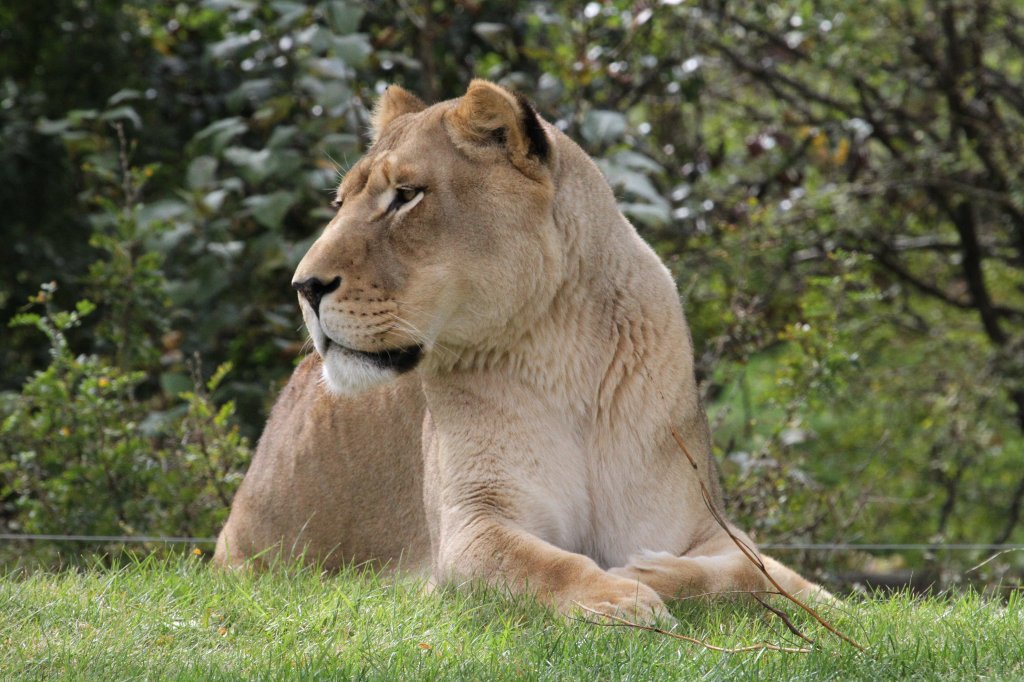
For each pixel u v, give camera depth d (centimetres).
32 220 1588
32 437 1084
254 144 1523
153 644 582
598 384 726
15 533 1113
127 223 1216
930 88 1745
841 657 551
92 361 1098
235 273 1350
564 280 716
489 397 717
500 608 640
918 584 1283
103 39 1620
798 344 1205
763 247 1368
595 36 1481
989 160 1716
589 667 540
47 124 1374
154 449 1185
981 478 1923
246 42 1424
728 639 589
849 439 1812
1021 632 600
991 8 1714
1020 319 1981
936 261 1980
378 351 680
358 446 855
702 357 1267
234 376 1366
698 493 742
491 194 690
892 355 1933
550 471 716
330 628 607
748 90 1878
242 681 514
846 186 1538
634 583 633
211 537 1038
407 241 679
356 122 1374
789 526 1171
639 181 1280
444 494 725
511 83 1407
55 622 603
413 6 1502
